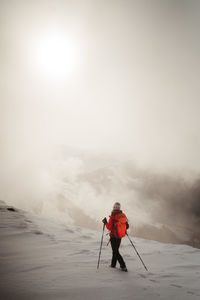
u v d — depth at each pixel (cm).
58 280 352
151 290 335
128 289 332
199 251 761
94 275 390
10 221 889
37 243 639
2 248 550
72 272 401
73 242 705
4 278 347
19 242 628
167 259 608
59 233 832
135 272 438
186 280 412
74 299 284
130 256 611
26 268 411
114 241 455
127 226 472
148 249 739
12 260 462
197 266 545
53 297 286
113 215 468
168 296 316
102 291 316
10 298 275
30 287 315
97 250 632
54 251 574
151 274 434
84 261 496
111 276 392
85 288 323
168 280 402
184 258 637
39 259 487
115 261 464
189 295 328
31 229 804
